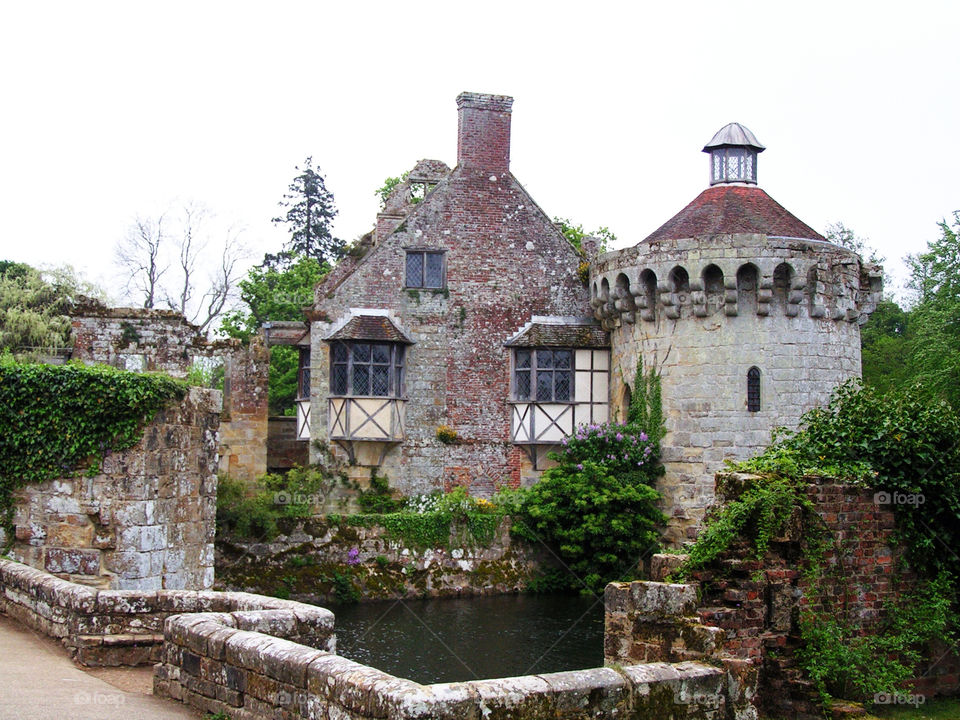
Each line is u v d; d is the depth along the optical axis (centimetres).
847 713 1112
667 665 825
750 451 2477
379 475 2858
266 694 773
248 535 2450
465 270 2973
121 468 1602
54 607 1120
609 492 2536
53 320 3906
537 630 2198
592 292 2906
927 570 1291
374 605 2459
